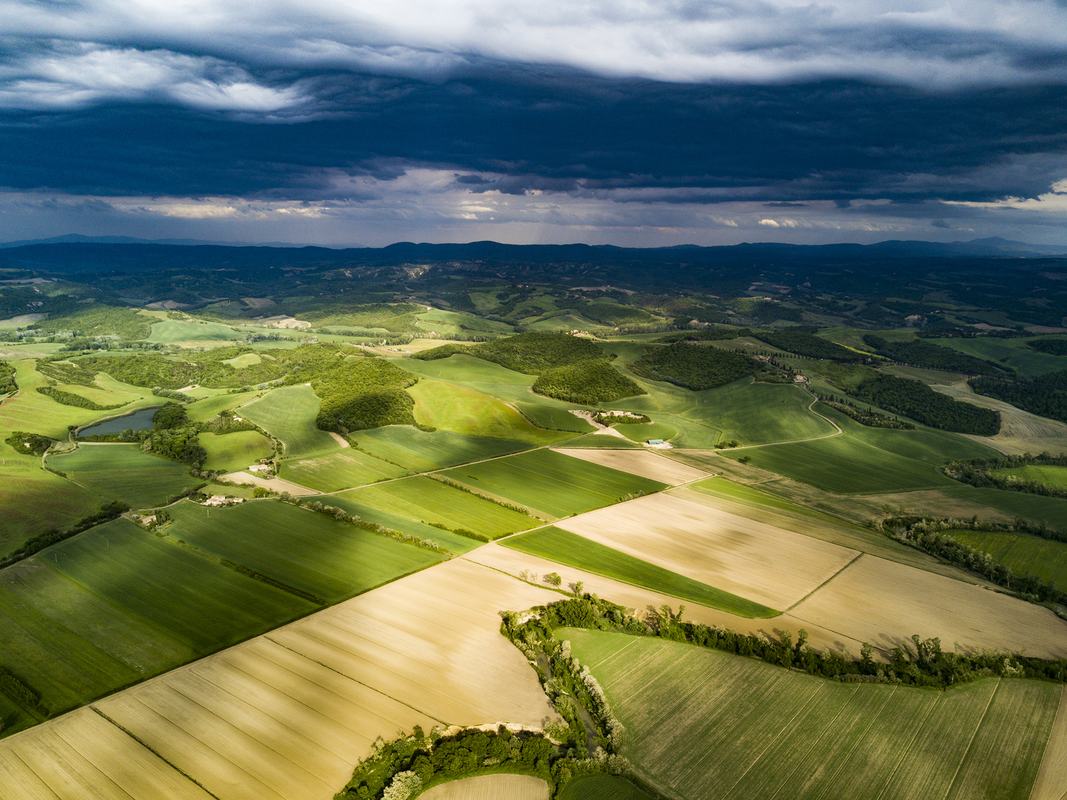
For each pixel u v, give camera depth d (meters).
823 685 85.12
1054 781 71.19
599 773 68.38
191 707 74.06
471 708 76.81
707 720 77.69
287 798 62.22
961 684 87.12
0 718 71.12
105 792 62.00
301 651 85.69
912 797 67.88
